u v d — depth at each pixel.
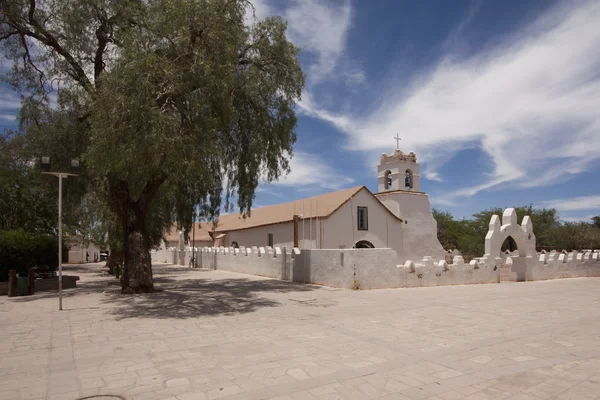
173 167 11.46
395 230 33.59
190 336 8.29
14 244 17.00
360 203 31.75
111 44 15.66
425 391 5.18
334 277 17.61
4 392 5.22
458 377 5.70
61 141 16.09
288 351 7.06
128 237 15.73
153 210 24.80
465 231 60.34
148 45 11.90
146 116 10.51
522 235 21.98
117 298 14.30
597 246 46.06
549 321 9.73
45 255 18.72
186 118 12.01
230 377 5.72
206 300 13.63
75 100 15.83
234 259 29.08
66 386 5.43
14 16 14.74
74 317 10.63
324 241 29.30
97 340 8.02
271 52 15.20
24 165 20.59
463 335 8.24
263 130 16.14
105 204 21.95
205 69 11.27
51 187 17.45
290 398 4.96
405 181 35.88
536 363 6.32
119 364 6.39
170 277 24.44
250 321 9.90
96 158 11.00
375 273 16.78
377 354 6.85
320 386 5.36
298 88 16.30
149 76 10.84
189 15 11.74
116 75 11.25
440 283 18.19
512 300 13.45
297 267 20.61
